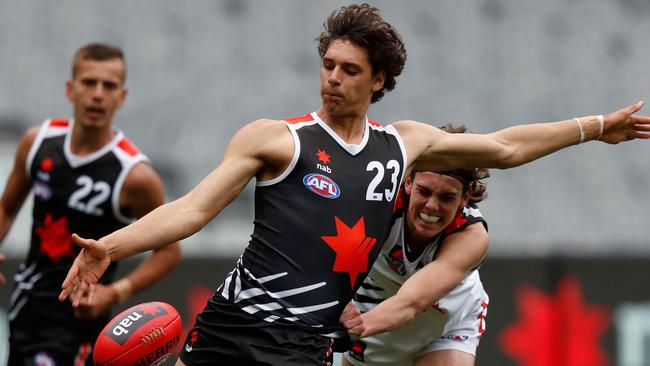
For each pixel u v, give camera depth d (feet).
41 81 168.76
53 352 78.23
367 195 51.19
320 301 50.57
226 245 135.95
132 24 176.65
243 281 50.60
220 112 166.50
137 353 50.78
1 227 81.56
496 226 155.12
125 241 46.80
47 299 78.23
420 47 178.29
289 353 49.75
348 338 53.36
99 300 76.69
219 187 48.93
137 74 169.78
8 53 170.50
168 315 52.37
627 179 163.94
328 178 50.42
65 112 166.40
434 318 67.26
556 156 164.55
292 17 179.01
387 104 170.71
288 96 169.99
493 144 55.83
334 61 50.31
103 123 77.71
